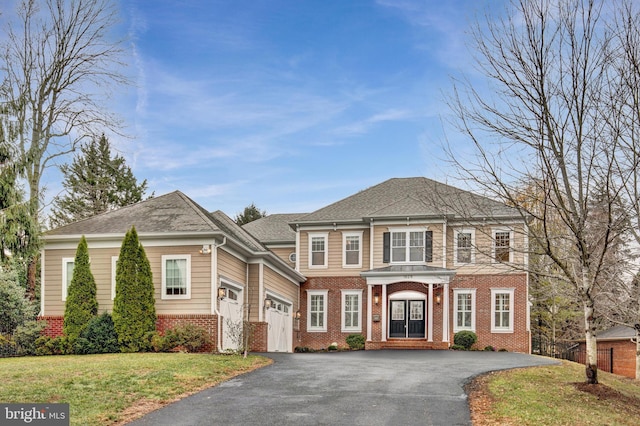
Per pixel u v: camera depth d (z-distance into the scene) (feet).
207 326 65.82
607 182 36.65
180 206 74.18
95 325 64.54
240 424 32.37
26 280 86.12
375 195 108.88
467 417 34.50
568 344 111.34
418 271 94.32
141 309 64.85
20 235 69.10
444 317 94.02
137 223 70.69
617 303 45.55
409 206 100.07
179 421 32.86
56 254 71.46
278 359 60.39
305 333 103.04
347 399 38.99
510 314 94.32
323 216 105.50
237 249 75.10
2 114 70.08
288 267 90.27
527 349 92.84
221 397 39.17
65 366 47.44
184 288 67.46
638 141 38.19
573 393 42.98
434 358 68.03
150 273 66.28
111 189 167.63
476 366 57.67
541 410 36.37
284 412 35.14
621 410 39.19
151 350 64.18
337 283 103.35
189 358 53.83
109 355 59.41
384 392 41.57
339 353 80.94
